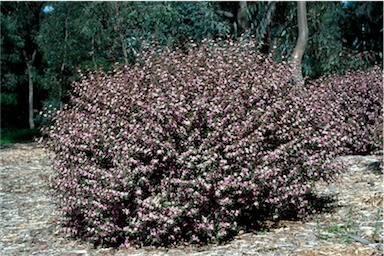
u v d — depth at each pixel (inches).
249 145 223.5
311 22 698.8
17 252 234.5
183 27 688.4
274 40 701.3
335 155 263.1
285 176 233.8
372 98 461.7
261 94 236.8
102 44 788.6
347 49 730.2
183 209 214.2
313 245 213.5
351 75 496.1
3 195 376.8
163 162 222.4
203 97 220.1
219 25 661.9
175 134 219.9
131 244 231.6
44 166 534.3
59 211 249.3
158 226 219.5
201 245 223.8
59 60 925.2
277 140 243.0
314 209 272.1
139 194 219.9
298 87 260.8
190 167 211.8
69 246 239.3
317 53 709.9
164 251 219.5
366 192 309.1
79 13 873.5
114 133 229.1
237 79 239.8
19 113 1275.8
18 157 623.2
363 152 475.5
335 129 260.7
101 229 230.1
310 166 248.5
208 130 221.6
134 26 698.2
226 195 223.8
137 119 225.9
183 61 248.8
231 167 221.6
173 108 214.4
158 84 233.1
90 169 225.8
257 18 697.0
